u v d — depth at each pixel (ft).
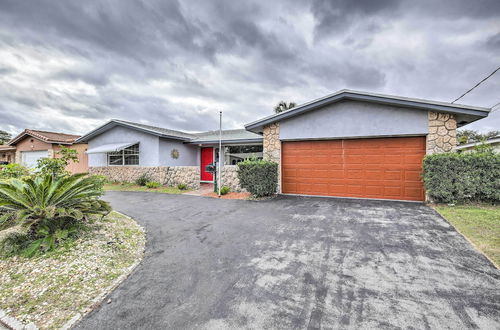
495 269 11.58
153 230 19.69
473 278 10.83
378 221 20.30
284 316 8.57
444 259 12.76
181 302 9.65
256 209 26.45
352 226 19.15
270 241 16.38
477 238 15.48
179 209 27.48
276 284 10.80
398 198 29.68
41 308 9.41
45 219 15.47
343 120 31.63
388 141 30.27
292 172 35.29
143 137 52.80
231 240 16.85
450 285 10.32
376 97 28.58
